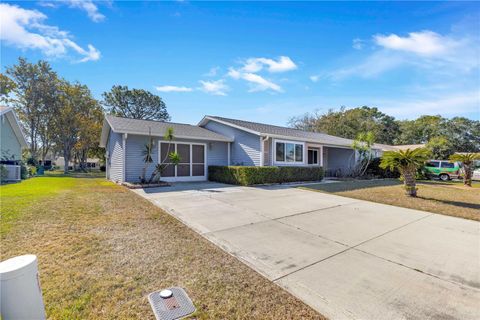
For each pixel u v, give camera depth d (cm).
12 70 2564
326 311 233
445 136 3219
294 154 1465
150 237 416
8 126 1572
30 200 683
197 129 1536
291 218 573
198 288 266
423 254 375
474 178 1894
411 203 783
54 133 2772
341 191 1020
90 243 379
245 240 422
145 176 1191
